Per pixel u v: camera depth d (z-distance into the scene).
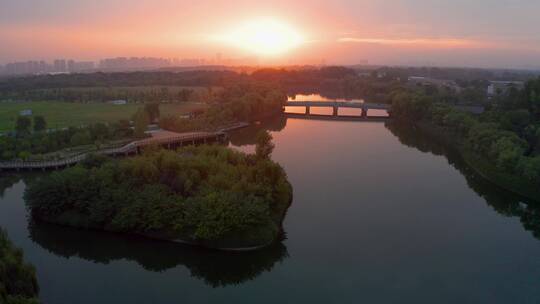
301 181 125.69
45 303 66.69
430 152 168.88
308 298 69.25
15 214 102.88
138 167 94.56
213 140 185.12
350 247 85.62
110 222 87.00
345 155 159.25
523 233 94.56
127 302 68.12
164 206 84.19
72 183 92.12
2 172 138.25
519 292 70.56
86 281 74.88
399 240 89.19
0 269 57.94
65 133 162.00
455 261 80.94
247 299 69.88
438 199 114.38
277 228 89.12
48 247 87.62
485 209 108.38
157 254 83.62
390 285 72.56
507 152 125.12
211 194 83.31
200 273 80.25
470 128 164.38
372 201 111.19
